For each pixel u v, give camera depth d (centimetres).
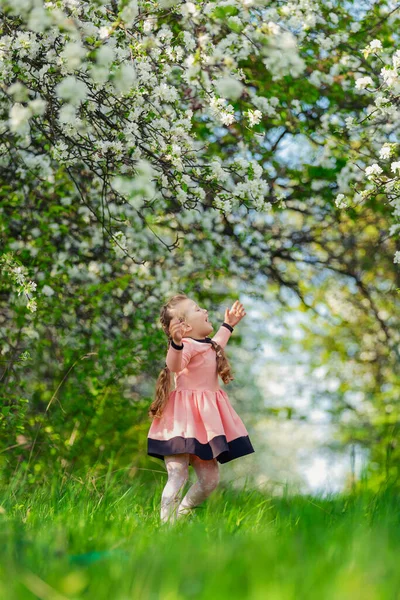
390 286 970
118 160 470
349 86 699
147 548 234
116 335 771
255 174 484
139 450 711
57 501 394
